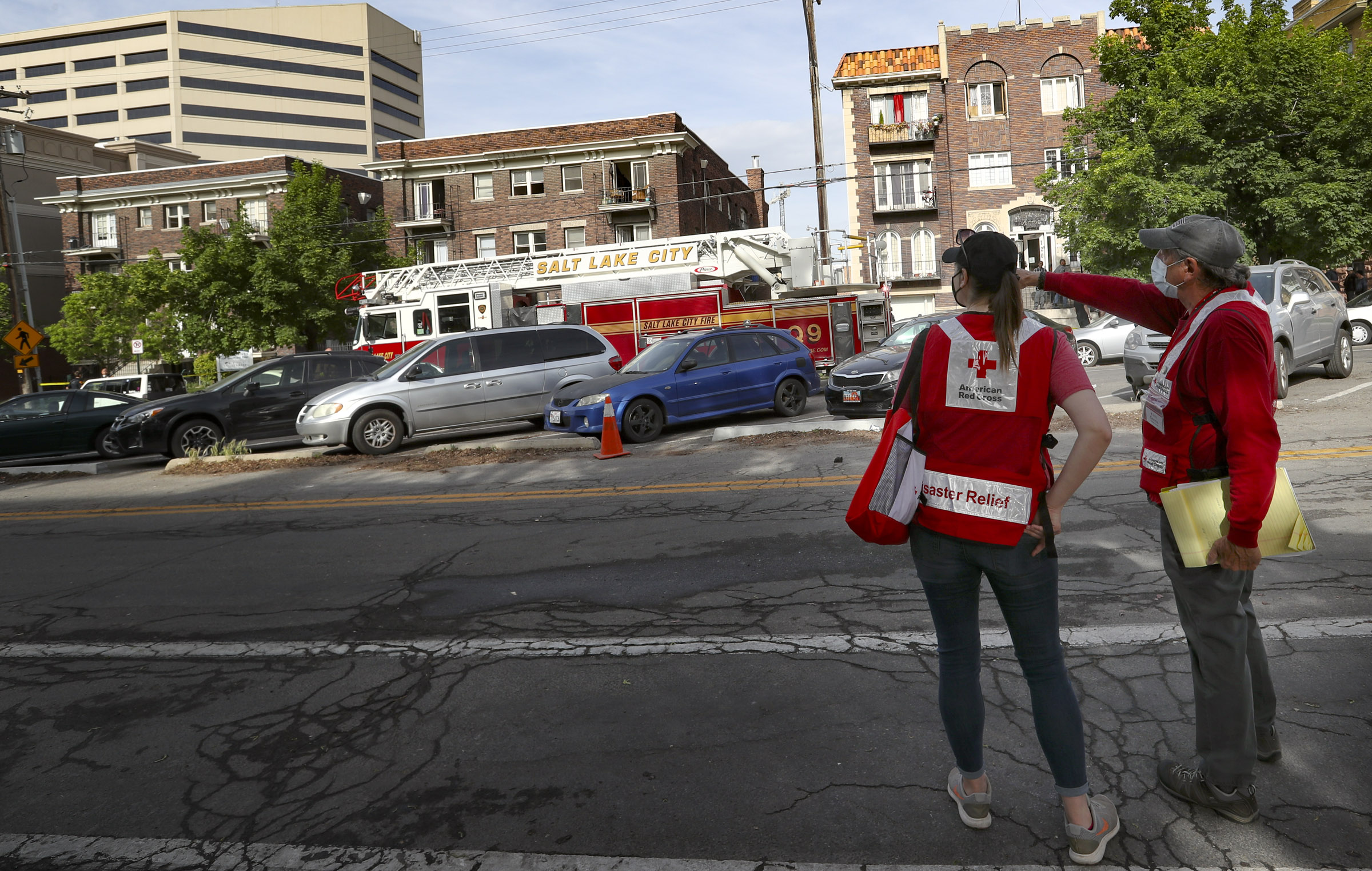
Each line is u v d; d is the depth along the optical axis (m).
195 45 94.12
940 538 2.61
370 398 13.34
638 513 7.96
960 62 37.34
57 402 16.19
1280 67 23.25
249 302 33.50
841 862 2.68
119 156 57.59
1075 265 36.00
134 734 3.96
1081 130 26.33
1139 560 5.54
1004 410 2.51
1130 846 2.68
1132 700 3.63
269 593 6.14
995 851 2.69
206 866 2.89
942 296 37.97
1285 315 11.56
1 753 3.85
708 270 21.03
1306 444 8.75
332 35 100.50
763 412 15.82
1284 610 4.50
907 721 3.59
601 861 2.77
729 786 3.18
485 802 3.19
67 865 2.93
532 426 16.42
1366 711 3.40
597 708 3.93
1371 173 22.73
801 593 5.38
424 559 6.80
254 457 13.38
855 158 38.31
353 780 3.42
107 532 8.78
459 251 41.41
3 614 6.03
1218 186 23.59
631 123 39.53
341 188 39.28
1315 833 2.68
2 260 36.41
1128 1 25.98
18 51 96.12
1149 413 2.89
